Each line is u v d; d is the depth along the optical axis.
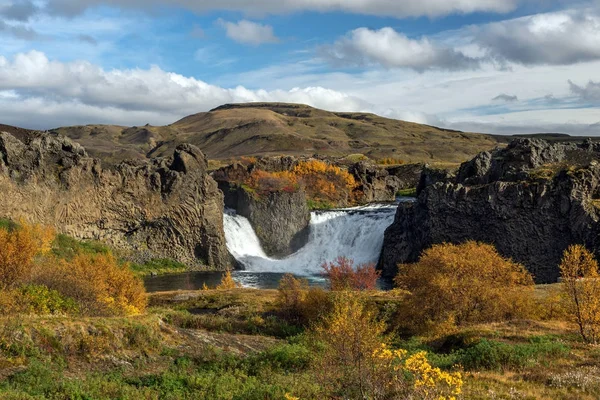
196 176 99.38
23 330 19.12
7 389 15.41
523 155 95.31
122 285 38.06
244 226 109.94
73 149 87.75
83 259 39.72
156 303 52.56
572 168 83.81
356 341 15.77
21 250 30.27
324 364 16.50
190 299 53.62
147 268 90.69
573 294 30.42
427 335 34.09
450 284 36.50
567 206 78.50
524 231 81.06
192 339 24.98
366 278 59.75
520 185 81.94
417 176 180.38
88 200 86.88
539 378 19.34
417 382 13.81
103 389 16.72
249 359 22.44
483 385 18.12
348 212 116.38
